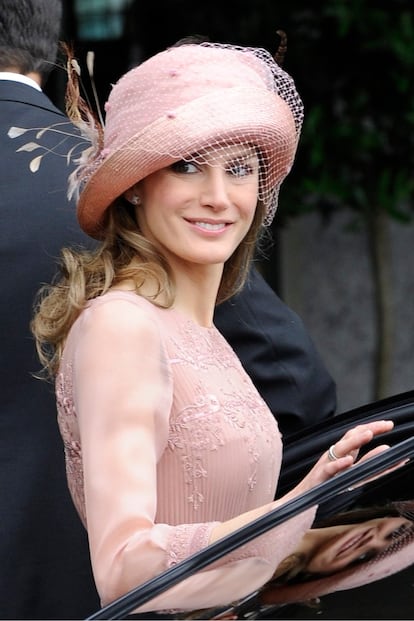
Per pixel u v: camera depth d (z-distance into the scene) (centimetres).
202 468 607
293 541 570
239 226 633
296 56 1383
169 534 580
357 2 1334
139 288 617
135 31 1485
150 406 593
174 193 618
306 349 855
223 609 542
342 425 725
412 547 573
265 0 1385
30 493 739
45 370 738
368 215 1463
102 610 547
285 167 652
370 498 594
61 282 662
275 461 643
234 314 830
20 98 780
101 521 579
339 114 1407
